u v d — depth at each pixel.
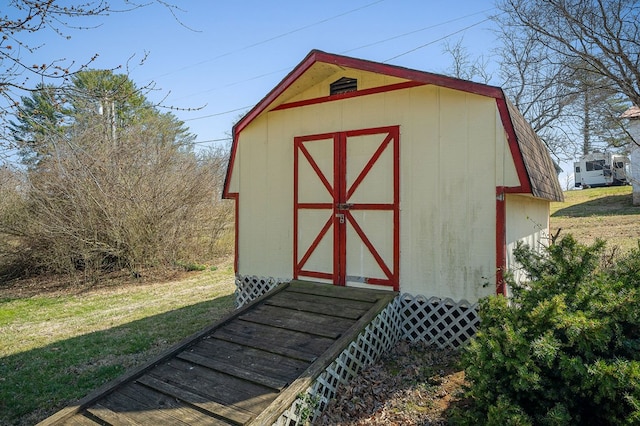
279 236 6.30
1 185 11.09
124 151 11.03
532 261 3.86
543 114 15.22
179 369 4.06
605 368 2.55
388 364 4.48
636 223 13.48
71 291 10.01
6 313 8.07
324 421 3.45
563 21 9.86
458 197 4.77
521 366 2.71
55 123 4.79
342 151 5.66
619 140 10.97
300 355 4.00
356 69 5.15
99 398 3.66
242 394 3.52
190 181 12.62
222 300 8.44
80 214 10.41
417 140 5.07
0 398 4.23
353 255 5.54
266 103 6.15
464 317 4.71
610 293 3.02
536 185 4.55
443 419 3.35
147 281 10.94
